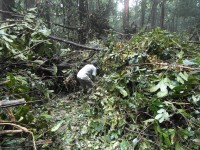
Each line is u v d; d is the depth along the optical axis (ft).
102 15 41.70
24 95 15.33
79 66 23.68
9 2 33.94
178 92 13.16
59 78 23.93
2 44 19.70
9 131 11.62
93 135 13.97
